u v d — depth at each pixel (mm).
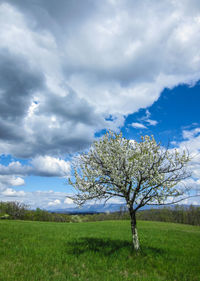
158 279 9492
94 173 13023
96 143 13695
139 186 12594
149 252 13719
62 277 8867
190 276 10148
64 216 59219
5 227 21984
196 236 24312
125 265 11281
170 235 23547
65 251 13164
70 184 12945
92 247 14633
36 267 9867
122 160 13008
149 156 12719
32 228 23172
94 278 9141
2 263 10086
